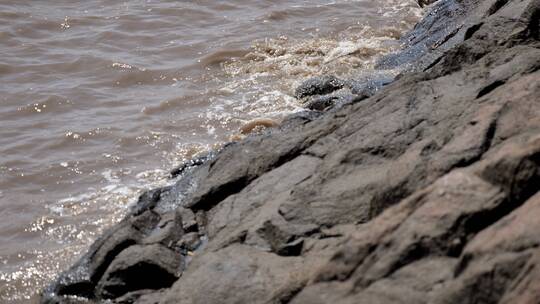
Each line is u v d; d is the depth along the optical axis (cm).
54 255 1816
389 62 2680
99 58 2875
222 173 1781
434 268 1185
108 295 1552
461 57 1873
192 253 1602
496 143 1417
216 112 2470
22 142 2339
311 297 1245
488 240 1147
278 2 3394
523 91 1527
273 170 1727
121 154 2262
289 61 2792
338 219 1472
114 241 1628
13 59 2877
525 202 1215
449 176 1291
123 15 3241
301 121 2078
